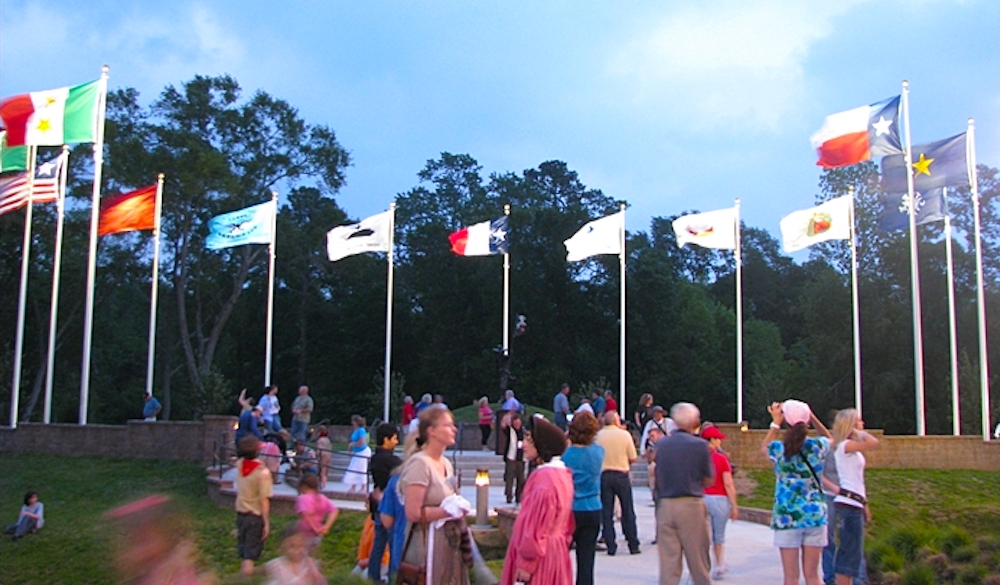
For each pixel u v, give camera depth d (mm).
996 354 47156
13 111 29016
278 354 64062
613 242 34625
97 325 53906
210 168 47438
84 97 29500
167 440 28766
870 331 49156
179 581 4426
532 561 7359
